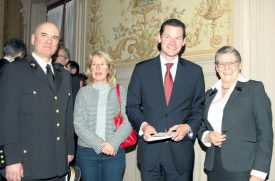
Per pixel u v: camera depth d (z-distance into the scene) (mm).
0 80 2240
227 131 2264
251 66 2783
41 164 2240
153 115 2549
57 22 5676
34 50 2414
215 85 2502
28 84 2262
